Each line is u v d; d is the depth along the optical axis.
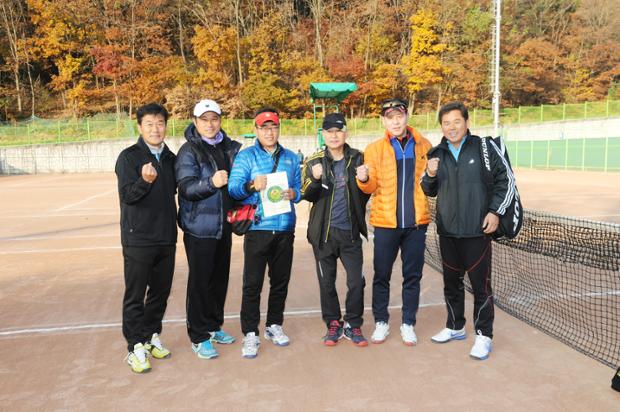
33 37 44.41
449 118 3.87
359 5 47.59
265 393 3.37
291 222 4.09
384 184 4.14
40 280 6.62
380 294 4.32
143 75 42.72
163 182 3.79
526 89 48.69
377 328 4.31
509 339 4.26
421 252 4.23
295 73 45.47
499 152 3.86
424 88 47.44
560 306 5.05
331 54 46.03
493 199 3.78
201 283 3.94
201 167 3.88
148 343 4.02
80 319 5.02
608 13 51.22
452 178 3.95
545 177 26.12
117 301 5.65
